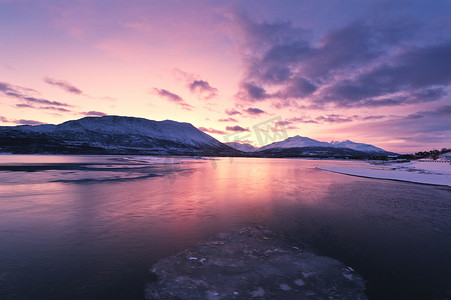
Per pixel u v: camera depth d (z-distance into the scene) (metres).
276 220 8.84
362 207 10.99
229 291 4.27
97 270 5.00
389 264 5.42
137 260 5.51
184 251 6.04
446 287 4.46
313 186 18.08
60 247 6.20
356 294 4.20
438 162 46.84
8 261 5.37
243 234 7.33
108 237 6.97
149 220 8.72
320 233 7.48
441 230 7.78
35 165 36.06
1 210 9.84
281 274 4.91
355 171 34.03
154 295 4.11
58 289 4.27
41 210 9.89
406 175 26.45
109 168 32.97
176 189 15.84
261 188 16.77
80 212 9.67
